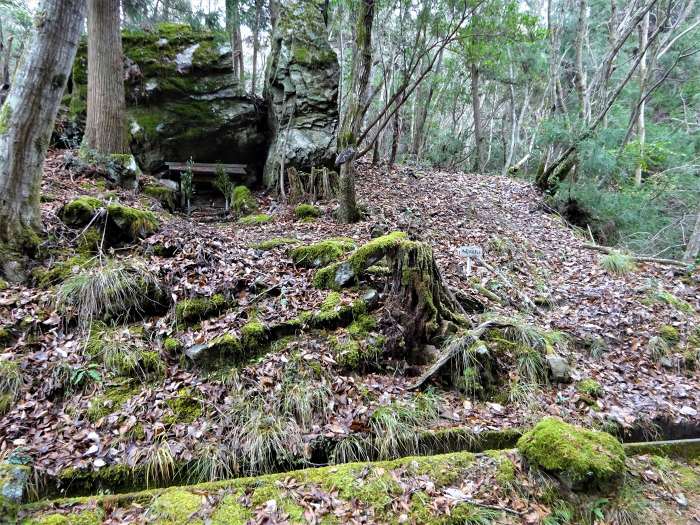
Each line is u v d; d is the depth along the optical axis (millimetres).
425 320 3949
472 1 6652
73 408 3020
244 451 2914
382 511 2549
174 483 2762
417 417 3311
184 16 12359
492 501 2689
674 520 2723
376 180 9781
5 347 3277
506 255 6492
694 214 9055
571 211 9406
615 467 2766
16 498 2320
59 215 4492
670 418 3637
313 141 8625
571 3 15797
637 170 9492
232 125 8531
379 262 4703
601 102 11000
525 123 19703
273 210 7523
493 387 3713
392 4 9352
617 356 4473
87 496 2564
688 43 12953
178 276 4172
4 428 2773
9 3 10320
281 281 4445
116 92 7000
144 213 4824
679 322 5020
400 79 13664
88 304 3648
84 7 3721
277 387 3340
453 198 9156
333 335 3896
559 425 3047
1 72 9508
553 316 5055
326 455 3059
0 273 3766
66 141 7227
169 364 3506
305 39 9195
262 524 2391
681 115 13695
